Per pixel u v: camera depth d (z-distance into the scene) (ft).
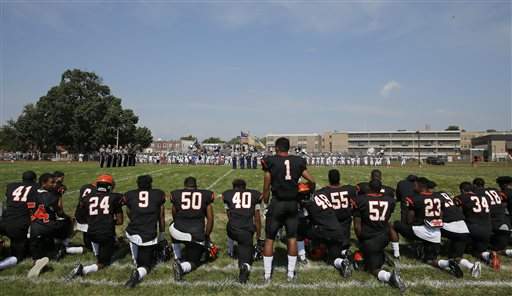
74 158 190.08
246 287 15.48
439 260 18.19
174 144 375.66
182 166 107.14
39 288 15.08
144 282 15.92
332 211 18.69
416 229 18.99
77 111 185.98
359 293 14.87
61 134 193.16
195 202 18.04
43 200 19.10
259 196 19.04
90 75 199.00
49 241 19.93
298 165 16.37
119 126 201.67
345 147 357.41
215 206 34.40
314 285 15.72
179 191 18.39
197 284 15.74
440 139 350.02
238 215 18.21
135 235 16.89
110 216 17.97
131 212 17.47
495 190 21.21
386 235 17.13
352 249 21.43
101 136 189.37
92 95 197.67
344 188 20.03
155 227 17.44
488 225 19.65
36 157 192.03
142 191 18.10
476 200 19.94
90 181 55.93
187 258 17.84
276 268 18.15
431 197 19.07
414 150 352.49
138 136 269.23
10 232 18.38
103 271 17.30
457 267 16.69
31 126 194.18
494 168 117.60
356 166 130.62
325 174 73.05
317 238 18.71
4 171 76.59
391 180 62.13
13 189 19.01
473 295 14.74
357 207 17.58
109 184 18.83
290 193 16.19
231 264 18.61
